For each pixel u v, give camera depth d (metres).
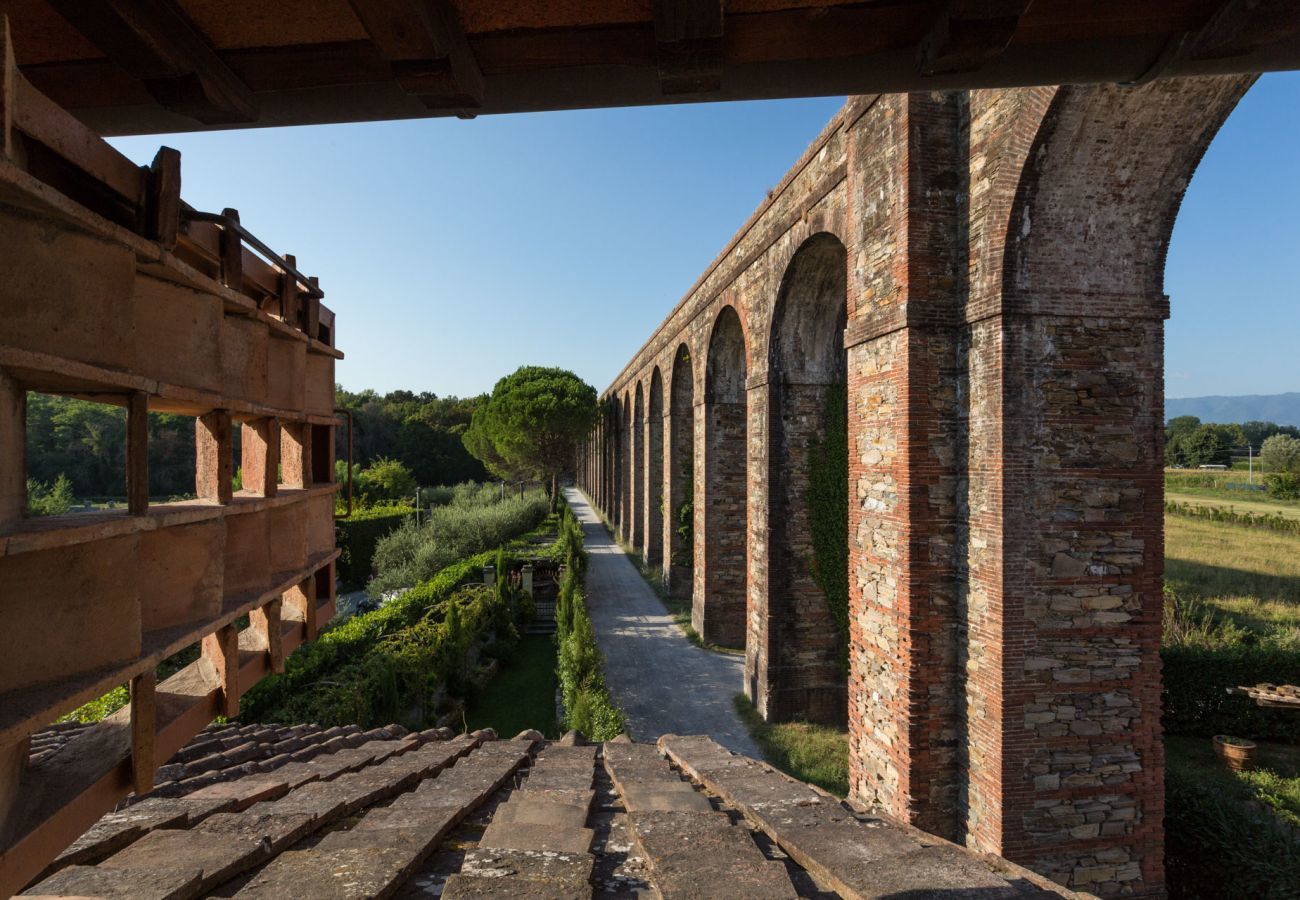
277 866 2.16
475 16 1.77
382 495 34.03
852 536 8.26
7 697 1.52
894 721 7.18
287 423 3.58
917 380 6.89
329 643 9.56
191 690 2.53
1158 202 6.16
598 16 1.78
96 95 2.16
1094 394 6.31
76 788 1.79
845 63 1.97
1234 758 9.55
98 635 1.75
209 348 2.36
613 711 9.12
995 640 6.27
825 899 2.31
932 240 6.93
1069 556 6.27
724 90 2.08
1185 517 37.12
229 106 2.08
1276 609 16.78
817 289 10.93
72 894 1.90
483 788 3.32
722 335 15.60
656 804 3.11
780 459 11.37
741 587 16.05
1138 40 1.92
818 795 3.42
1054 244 6.22
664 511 21.53
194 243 2.35
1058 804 6.22
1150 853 6.32
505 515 28.50
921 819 6.82
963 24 1.69
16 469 1.60
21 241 1.51
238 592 2.78
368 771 3.73
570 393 38.50
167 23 1.75
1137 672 6.32
